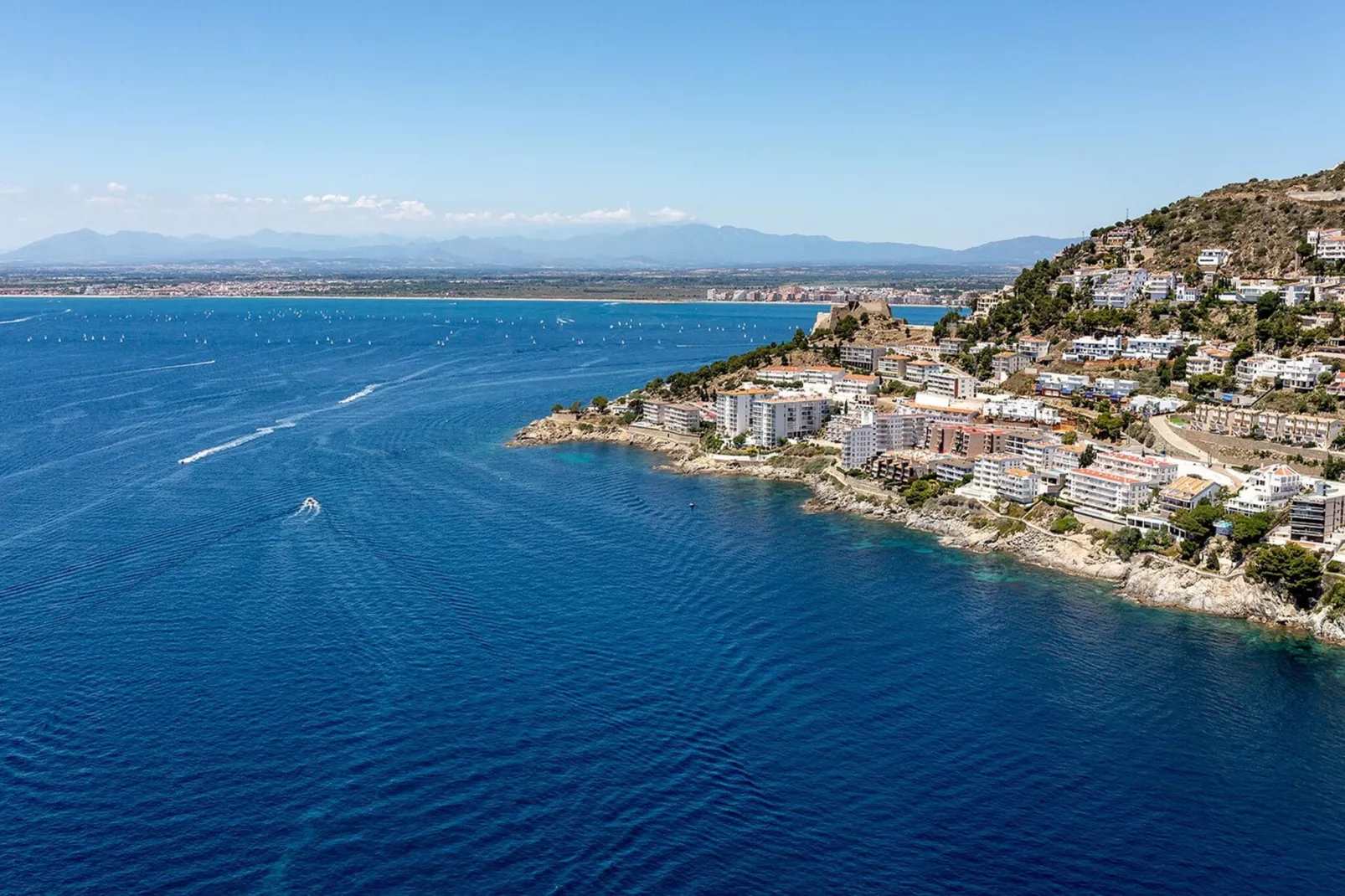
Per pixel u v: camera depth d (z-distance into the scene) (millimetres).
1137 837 154500
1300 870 148125
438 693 190625
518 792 161125
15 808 154375
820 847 150625
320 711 183125
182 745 171375
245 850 146875
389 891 139875
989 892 142500
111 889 138875
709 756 172750
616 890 140750
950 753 176000
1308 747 180375
